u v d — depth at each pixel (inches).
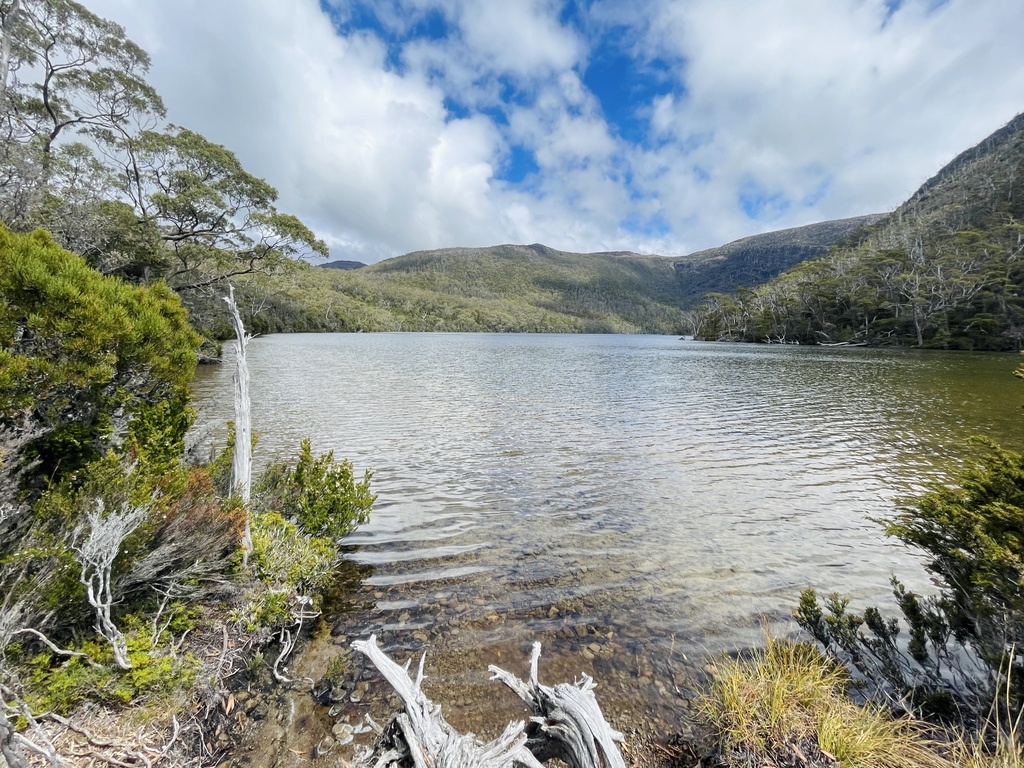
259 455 403.9
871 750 104.2
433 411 653.9
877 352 2197.3
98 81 871.1
